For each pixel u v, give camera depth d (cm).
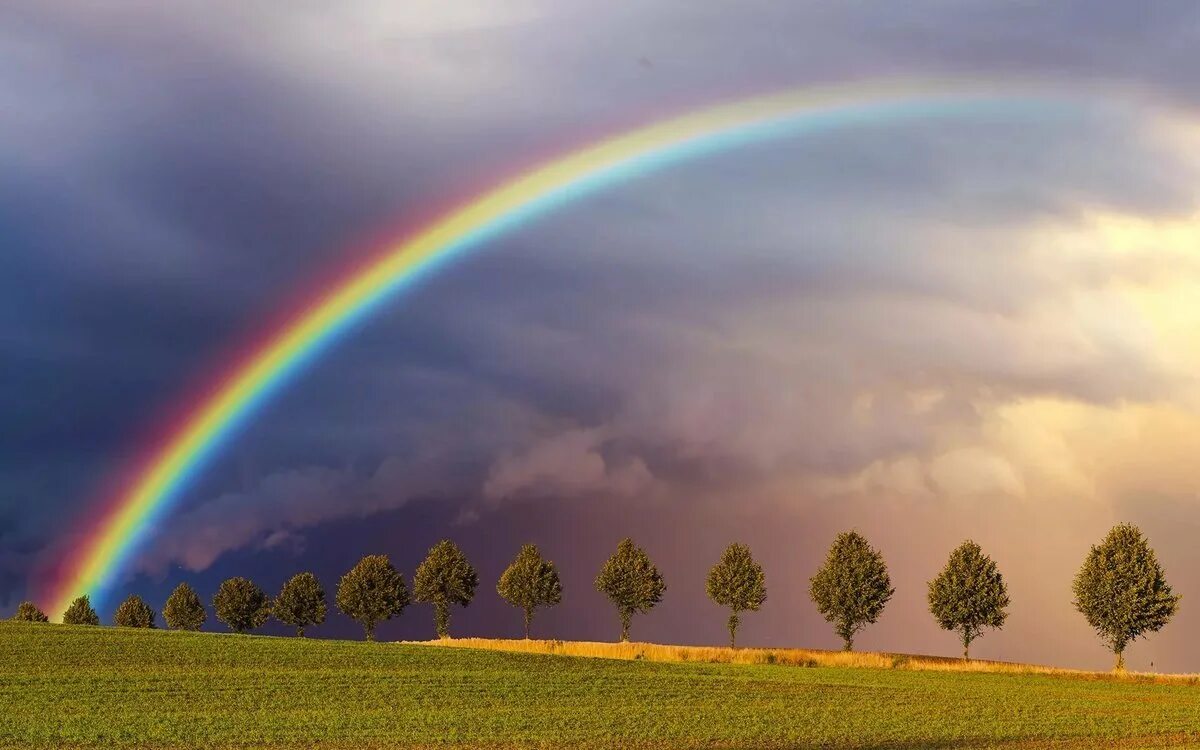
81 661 7725
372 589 14762
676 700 7031
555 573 14362
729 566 13438
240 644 9019
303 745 5131
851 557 12688
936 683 8838
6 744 4966
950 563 12269
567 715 6222
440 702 6575
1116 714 6881
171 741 5128
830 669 10169
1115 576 11075
